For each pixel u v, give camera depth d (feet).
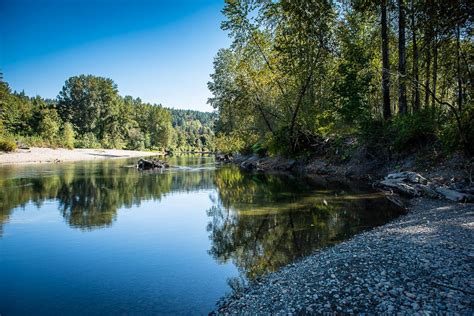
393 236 28.78
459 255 21.95
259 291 20.89
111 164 152.46
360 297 17.47
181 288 22.43
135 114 404.98
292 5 82.38
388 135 70.08
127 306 19.94
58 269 26.08
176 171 115.65
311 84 99.35
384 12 71.61
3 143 178.29
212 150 378.32
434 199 45.03
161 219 44.19
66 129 258.16
